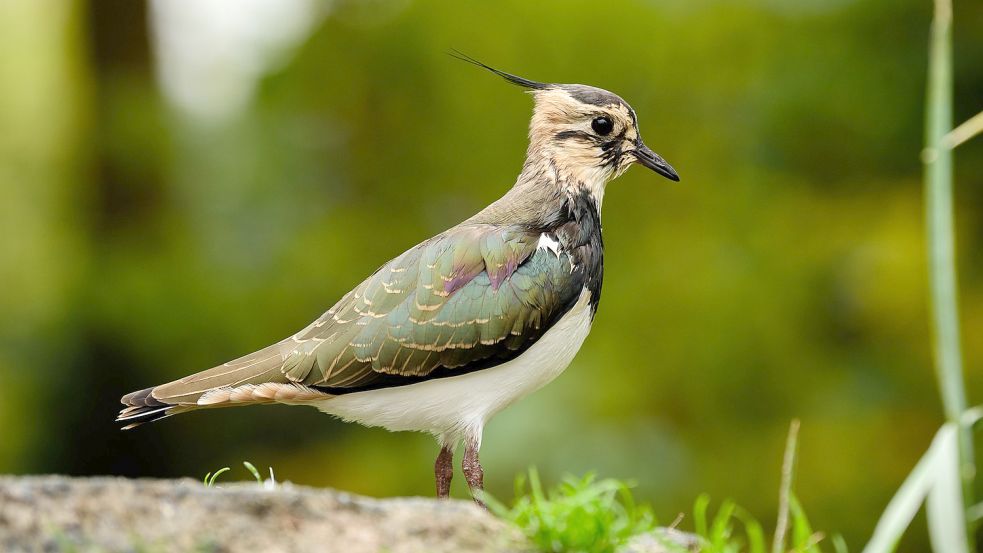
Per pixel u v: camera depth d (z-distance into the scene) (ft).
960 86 52.37
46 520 17.49
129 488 18.35
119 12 59.72
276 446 55.42
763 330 53.06
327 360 26.58
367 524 18.95
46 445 55.62
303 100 57.88
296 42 58.34
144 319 53.78
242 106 58.54
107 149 58.08
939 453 22.76
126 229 57.41
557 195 29.35
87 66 59.98
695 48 55.93
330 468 52.70
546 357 27.68
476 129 56.54
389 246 55.47
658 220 56.08
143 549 17.48
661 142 55.93
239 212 56.75
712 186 56.03
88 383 55.06
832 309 55.01
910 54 53.88
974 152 52.85
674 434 51.52
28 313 57.98
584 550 20.34
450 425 27.32
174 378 54.24
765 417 52.70
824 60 55.06
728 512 25.67
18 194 66.90
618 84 56.18
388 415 27.25
